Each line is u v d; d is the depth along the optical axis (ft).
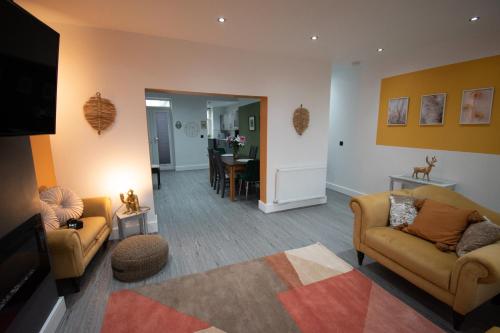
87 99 9.00
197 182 20.45
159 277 7.54
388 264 7.06
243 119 27.50
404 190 8.68
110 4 7.04
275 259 8.56
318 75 13.20
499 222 6.47
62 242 6.24
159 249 7.78
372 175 14.60
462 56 10.07
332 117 17.17
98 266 8.13
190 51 10.14
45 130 5.53
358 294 6.77
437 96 11.02
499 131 9.23
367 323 5.76
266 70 11.84
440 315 6.04
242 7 7.26
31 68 4.87
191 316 5.98
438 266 5.78
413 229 7.19
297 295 6.72
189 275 7.63
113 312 6.10
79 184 9.36
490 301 6.56
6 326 4.25
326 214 12.93
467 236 6.10
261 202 13.56
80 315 6.01
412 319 5.88
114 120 9.45
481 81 9.60
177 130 25.26
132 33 9.23
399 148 12.92
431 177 11.57
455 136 10.53
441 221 6.82
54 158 8.93
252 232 10.75
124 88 9.41
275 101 12.32
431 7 7.32
